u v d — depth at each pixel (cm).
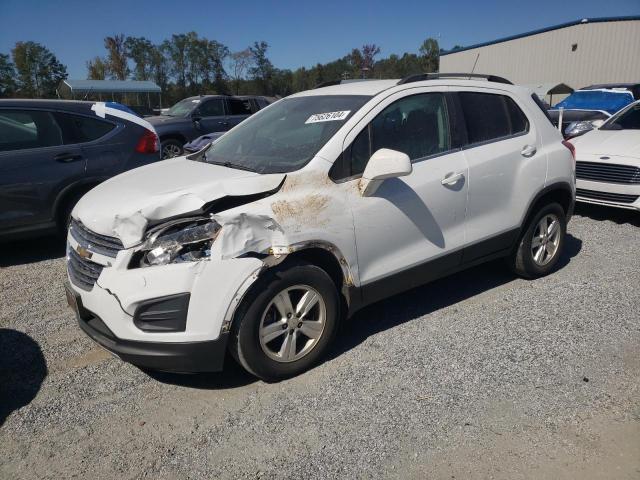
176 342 288
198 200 298
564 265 520
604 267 510
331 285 330
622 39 2616
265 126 414
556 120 1139
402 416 293
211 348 295
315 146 344
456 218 393
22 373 347
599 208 762
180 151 1351
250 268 294
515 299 441
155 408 307
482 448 267
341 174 337
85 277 316
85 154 584
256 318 304
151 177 358
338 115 362
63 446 278
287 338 321
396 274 366
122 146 609
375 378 330
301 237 312
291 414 297
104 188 361
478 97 421
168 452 271
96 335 308
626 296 440
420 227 371
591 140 729
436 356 354
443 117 396
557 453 262
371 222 343
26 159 550
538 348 361
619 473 248
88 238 317
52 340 390
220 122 1411
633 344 363
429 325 399
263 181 312
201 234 290
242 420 294
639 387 314
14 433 288
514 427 282
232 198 307
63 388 329
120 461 266
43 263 564
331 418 293
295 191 318
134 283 285
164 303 284
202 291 286
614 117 792
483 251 421
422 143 379
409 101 379
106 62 5769
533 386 317
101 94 3778
